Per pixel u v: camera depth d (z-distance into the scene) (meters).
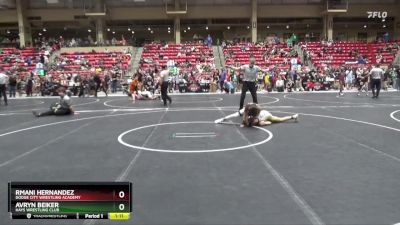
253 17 41.53
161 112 14.77
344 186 5.46
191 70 32.62
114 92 29.02
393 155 7.25
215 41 47.19
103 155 7.60
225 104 17.91
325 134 9.49
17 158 7.52
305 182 5.67
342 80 25.48
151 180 5.88
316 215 4.47
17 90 29.41
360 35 46.25
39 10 42.59
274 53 37.22
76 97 24.38
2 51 38.97
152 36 47.94
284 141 8.63
